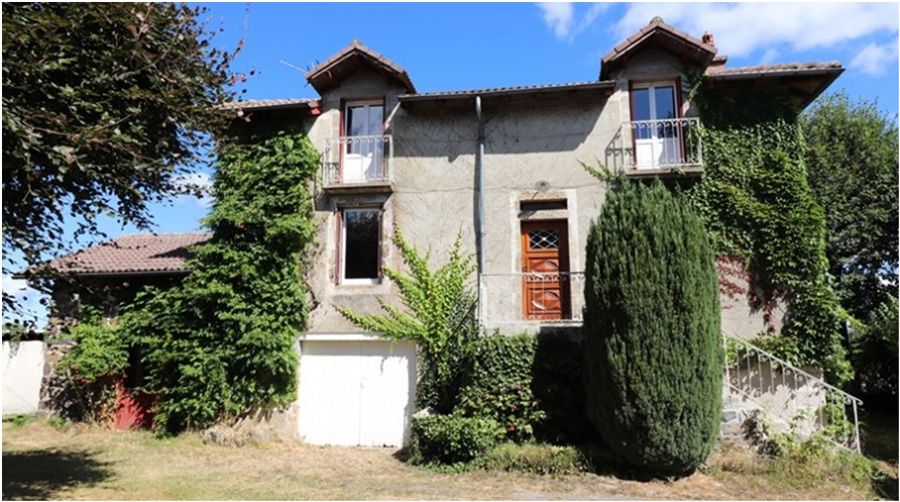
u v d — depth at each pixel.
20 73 5.75
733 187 10.90
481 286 10.60
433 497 7.41
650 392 7.96
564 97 11.74
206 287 11.69
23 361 14.66
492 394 9.65
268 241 11.79
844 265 15.73
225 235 12.02
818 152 16.00
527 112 11.95
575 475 8.38
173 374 11.88
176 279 12.56
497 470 8.68
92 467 9.14
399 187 11.95
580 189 11.47
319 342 11.79
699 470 8.31
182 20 7.14
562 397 9.45
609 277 8.42
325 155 12.19
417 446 9.45
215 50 7.75
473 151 11.93
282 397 11.40
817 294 10.34
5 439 11.45
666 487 7.86
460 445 8.92
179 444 11.01
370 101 12.56
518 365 9.70
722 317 10.57
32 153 6.04
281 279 11.68
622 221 8.55
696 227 8.49
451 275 11.44
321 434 11.45
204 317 11.69
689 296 8.12
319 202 12.09
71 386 12.88
